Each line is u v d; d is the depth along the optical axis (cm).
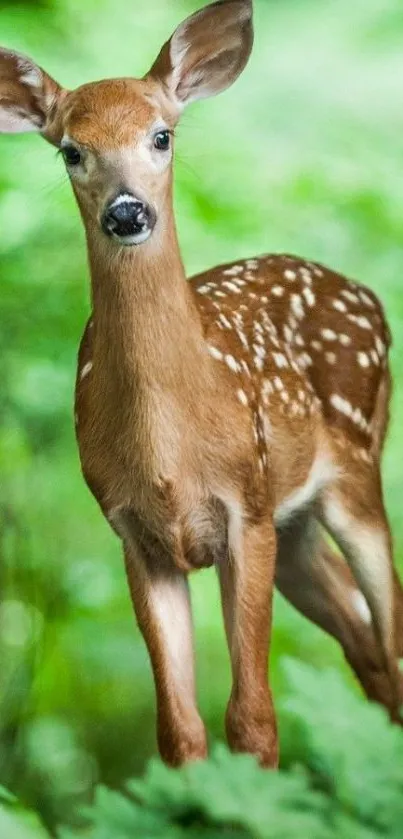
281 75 1864
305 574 1116
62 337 1340
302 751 1147
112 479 915
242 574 936
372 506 1091
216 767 411
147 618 948
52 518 1348
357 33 1920
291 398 1011
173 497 907
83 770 1257
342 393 1077
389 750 429
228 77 962
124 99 880
